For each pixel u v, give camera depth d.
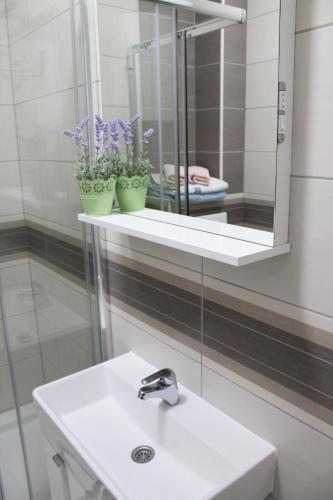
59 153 1.52
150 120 1.19
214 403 1.21
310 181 0.85
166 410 1.20
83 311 1.70
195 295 1.19
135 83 1.24
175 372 1.34
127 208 1.31
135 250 1.40
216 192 1.01
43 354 1.64
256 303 1.01
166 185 1.17
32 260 1.54
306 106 0.82
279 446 1.04
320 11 0.77
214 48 0.96
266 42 0.83
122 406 1.40
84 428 1.32
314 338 0.90
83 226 1.61
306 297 0.90
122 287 1.53
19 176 1.46
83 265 1.65
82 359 1.75
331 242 0.83
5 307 1.52
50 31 1.41
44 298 1.59
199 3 0.98
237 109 0.92
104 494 0.99
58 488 1.32
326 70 0.78
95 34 1.40
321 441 0.93
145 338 1.46
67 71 1.47
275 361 1.00
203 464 1.09
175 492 1.07
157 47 1.13
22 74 1.40
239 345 1.08
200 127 1.03
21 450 1.66
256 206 0.91
